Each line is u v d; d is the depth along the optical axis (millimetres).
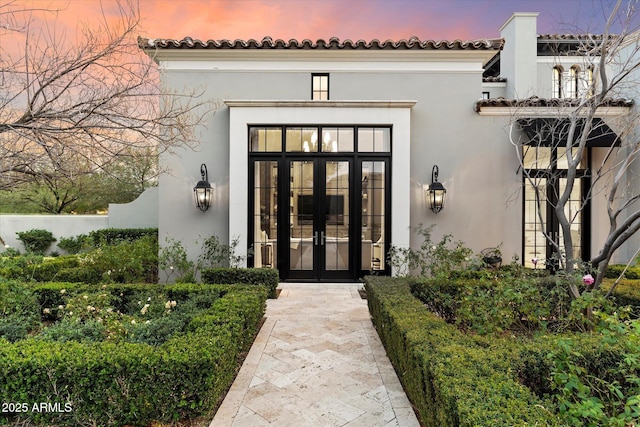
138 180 10359
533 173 7977
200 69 7973
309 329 5145
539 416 1786
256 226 7934
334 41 7648
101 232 12562
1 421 2717
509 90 10891
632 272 6305
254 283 6828
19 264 6910
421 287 5305
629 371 2445
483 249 7914
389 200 7863
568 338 2662
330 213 7922
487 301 3834
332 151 7895
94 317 4262
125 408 2705
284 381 3580
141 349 2893
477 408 1850
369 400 3223
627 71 4379
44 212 17312
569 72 9648
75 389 2686
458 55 7926
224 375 3150
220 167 7977
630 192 7734
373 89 8031
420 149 8039
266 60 7969
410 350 2959
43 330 3822
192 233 7965
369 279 5727
